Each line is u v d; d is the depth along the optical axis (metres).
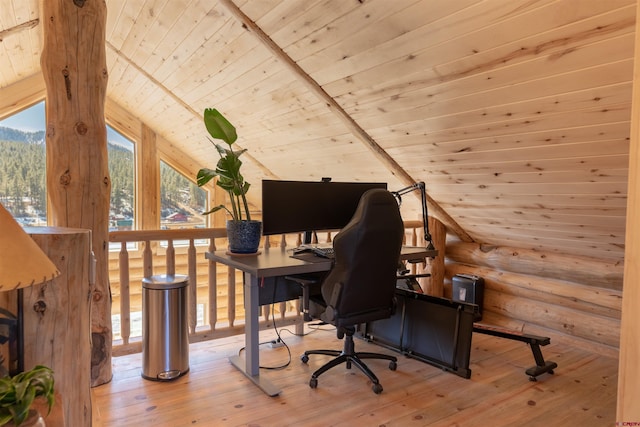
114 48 4.09
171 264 2.84
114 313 5.92
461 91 2.40
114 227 6.02
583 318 3.21
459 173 3.10
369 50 2.47
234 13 2.72
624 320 0.74
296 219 2.87
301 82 3.09
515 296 3.71
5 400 0.93
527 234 3.43
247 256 2.70
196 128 5.15
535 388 2.51
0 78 4.70
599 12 1.68
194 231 2.90
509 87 2.21
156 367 2.52
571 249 3.30
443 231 4.10
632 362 0.72
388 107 2.84
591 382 2.60
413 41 2.26
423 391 2.45
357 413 2.19
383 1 2.12
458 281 3.93
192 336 2.97
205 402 2.29
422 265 4.15
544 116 2.25
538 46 1.93
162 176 6.30
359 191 3.13
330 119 3.38
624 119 2.01
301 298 2.90
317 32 2.55
